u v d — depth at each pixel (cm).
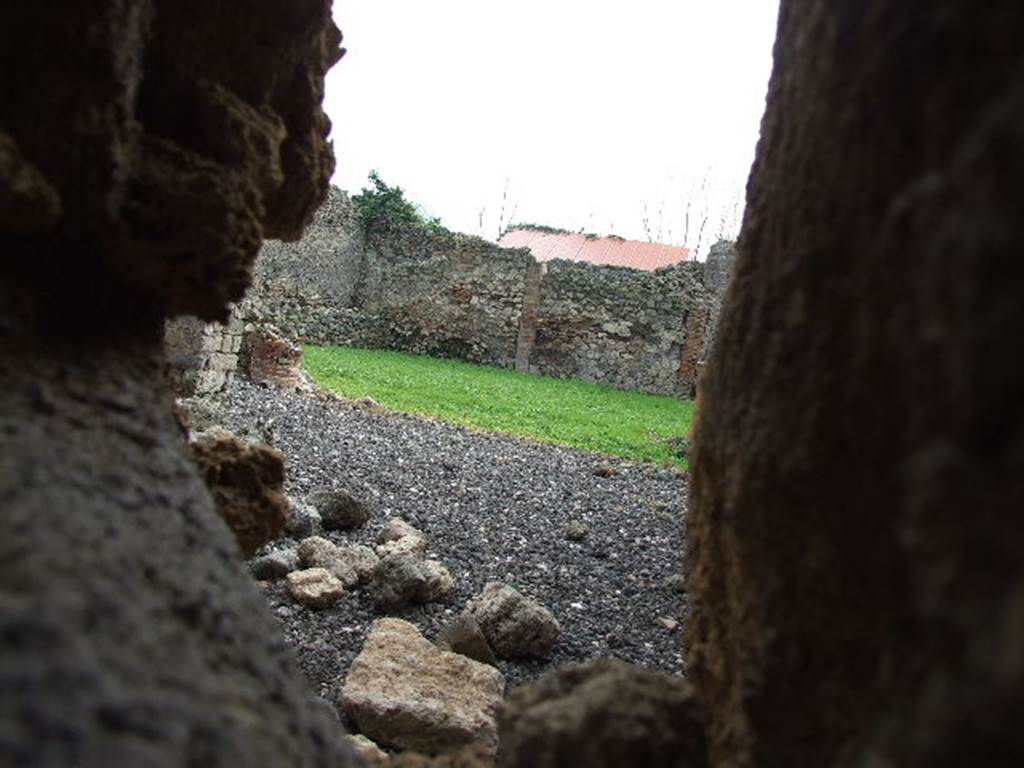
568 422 1359
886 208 128
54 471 133
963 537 84
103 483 141
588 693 170
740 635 167
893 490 127
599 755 159
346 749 149
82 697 95
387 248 2105
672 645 477
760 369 162
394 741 325
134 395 175
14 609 99
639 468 1018
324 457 778
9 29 166
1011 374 81
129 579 123
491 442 1044
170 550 141
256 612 156
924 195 104
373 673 349
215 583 147
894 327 118
